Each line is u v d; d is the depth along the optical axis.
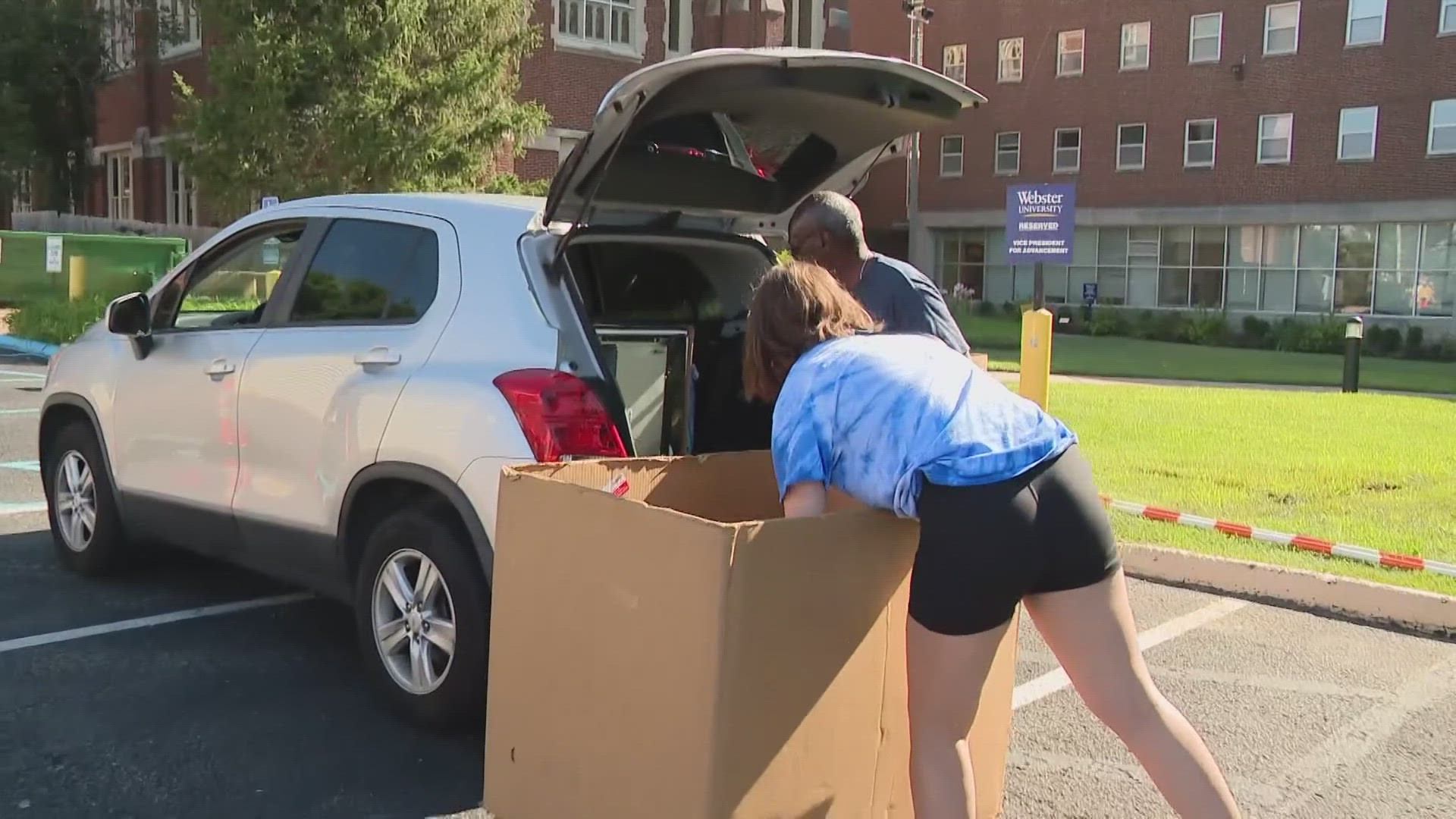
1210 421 11.75
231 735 4.07
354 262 4.58
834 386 2.76
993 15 38.62
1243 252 35.03
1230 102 34.50
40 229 25.86
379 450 4.09
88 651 4.85
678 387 4.31
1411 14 31.34
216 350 4.95
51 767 3.79
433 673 4.06
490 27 16.12
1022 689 4.78
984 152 39.34
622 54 24.27
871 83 3.96
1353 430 11.19
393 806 3.61
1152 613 5.82
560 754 2.93
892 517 2.78
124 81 26.69
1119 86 36.44
